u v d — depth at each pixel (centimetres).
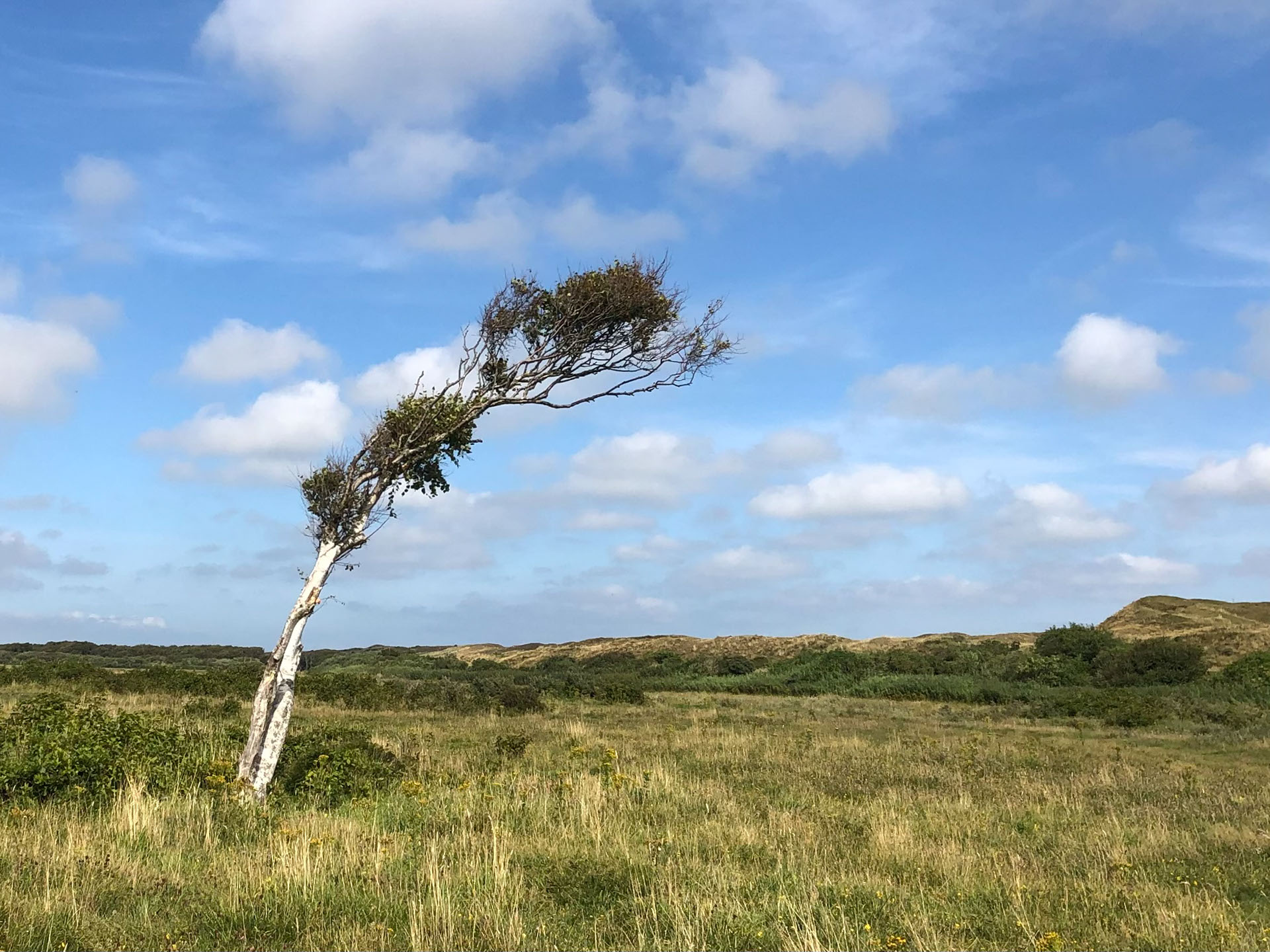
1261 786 1636
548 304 1448
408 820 1106
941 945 691
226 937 652
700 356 1510
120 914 691
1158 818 1250
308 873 771
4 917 638
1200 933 710
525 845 954
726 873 867
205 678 3095
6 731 1262
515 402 1452
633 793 1329
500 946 648
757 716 3178
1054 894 842
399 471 1398
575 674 4966
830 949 663
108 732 1236
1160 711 3138
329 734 1730
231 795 1115
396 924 688
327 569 1353
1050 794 1485
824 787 1551
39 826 923
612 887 816
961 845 1079
